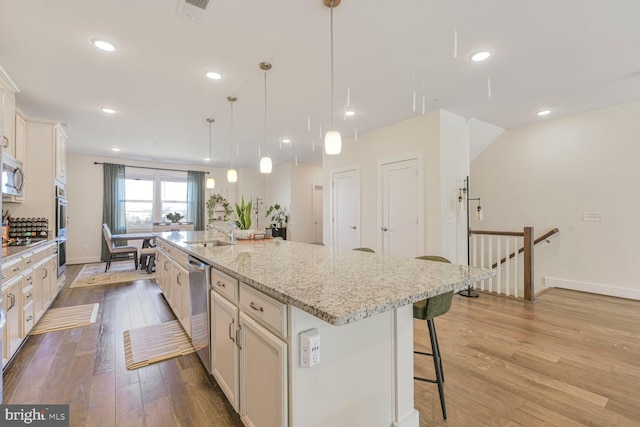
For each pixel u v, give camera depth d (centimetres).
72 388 192
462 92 332
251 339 140
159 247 411
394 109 384
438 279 134
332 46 230
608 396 182
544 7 196
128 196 727
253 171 875
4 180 269
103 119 421
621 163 382
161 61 263
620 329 281
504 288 462
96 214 684
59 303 370
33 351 242
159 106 371
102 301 378
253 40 233
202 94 335
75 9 195
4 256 217
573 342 254
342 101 357
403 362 148
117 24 212
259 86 315
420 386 194
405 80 302
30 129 345
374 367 136
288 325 113
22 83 304
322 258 194
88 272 553
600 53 252
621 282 383
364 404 133
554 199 439
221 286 177
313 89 323
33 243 299
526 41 234
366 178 491
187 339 263
